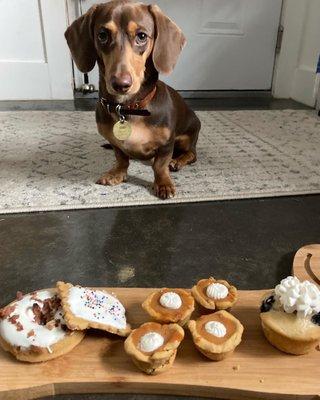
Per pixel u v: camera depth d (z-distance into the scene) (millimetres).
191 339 315
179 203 576
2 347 302
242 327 306
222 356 293
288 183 642
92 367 292
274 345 308
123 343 312
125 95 529
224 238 493
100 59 547
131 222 524
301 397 278
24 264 437
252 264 446
